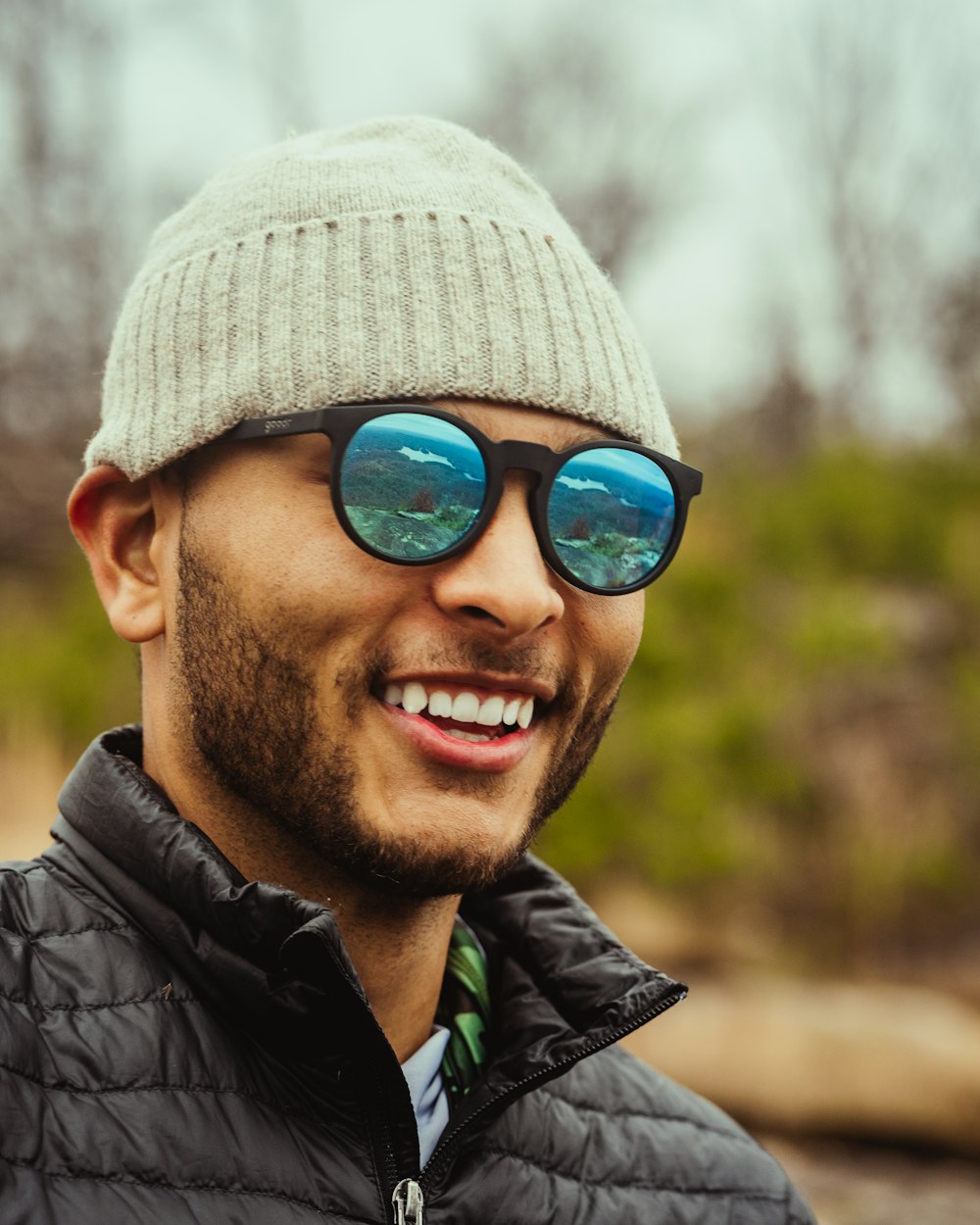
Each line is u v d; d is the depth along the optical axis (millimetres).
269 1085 1322
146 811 1384
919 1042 4859
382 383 1358
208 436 1381
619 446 1437
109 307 10992
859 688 7211
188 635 1410
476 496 1343
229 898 1304
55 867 1438
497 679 1357
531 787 1436
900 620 7898
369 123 1603
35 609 8883
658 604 7703
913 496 9055
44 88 11711
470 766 1348
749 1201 1654
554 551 1391
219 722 1379
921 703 7164
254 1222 1235
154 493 1489
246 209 1455
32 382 10602
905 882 6273
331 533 1335
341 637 1332
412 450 1329
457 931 1656
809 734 7020
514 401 1398
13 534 10180
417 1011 1521
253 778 1367
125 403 1485
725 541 8789
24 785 6379
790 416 13234
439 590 1334
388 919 1441
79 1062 1244
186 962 1338
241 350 1388
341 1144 1328
